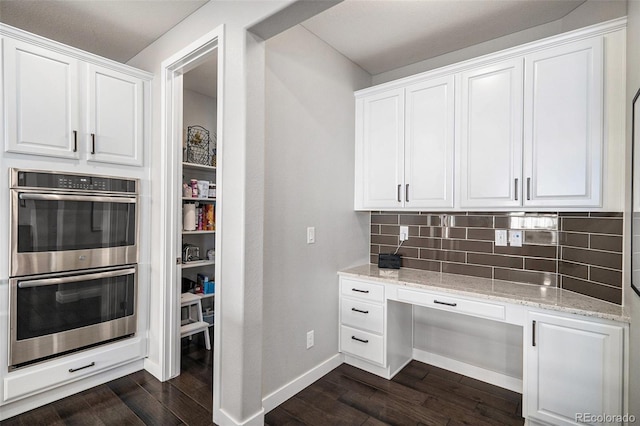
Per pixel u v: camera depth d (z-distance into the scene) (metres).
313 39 2.40
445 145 2.32
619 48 1.70
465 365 2.54
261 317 1.86
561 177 1.87
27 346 1.91
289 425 1.92
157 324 2.40
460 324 2.57
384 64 2.87
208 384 2.31
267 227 2.06
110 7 2.05
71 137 2.07
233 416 1.79
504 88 2.07
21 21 2.20
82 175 2.12
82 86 2.13
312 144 2.40
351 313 2.59
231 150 1.82
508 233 2.34
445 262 2.63
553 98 1.89
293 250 2.26
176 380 2.36
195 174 3.39
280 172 2.15
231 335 1.81
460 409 2.08
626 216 1.67
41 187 1.96
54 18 2.17
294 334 2.26
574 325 1.69
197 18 2.08
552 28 2.21
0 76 1.81
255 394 1.83
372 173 2.72
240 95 1.77
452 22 2.23
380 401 2.16
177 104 2.39
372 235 3.05
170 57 2.25
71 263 2.08
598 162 1.75
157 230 2.41
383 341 2.42
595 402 1.64
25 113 1.89
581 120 1.81
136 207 2.41
